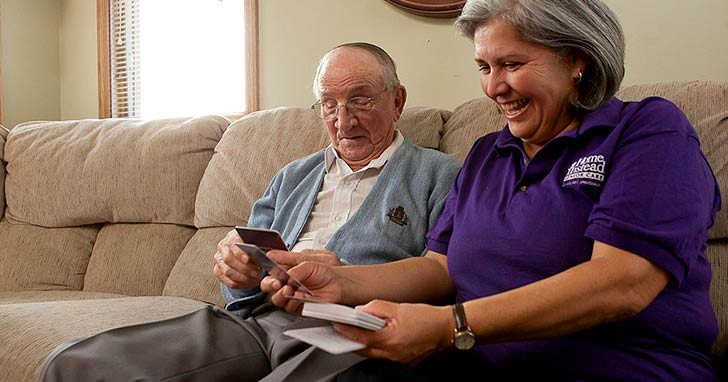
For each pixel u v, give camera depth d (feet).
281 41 8.93
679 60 6.07
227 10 9.98
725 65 5.84
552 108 3.61
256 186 6.53
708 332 3.32
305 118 6.68
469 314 2.97
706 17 5.92
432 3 7.40
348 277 3.96
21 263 7.60
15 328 4.95
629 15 6.31
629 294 2.92
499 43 3.52
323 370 3.38
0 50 11.06
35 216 7.88
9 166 8.26
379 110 5.41
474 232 3.81
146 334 4.11
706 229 3.18
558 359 3.32
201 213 6.88
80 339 4.04
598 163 3.36
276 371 3.51
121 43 11.19
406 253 5.03
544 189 3.56
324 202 5.57
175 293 6.53
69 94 11.81
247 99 9.23
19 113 11.38
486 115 5.69
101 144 7.75
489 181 4.02
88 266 7.50
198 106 10.37
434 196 5.18
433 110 6.23
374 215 5.18
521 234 3.53
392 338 2.92
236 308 5.04
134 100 11.12
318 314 2.87
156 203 7.27
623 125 3.42
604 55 3.45
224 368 3.99
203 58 10.30
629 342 3.22
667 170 3.10
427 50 7.66
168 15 10.73
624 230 2.99
